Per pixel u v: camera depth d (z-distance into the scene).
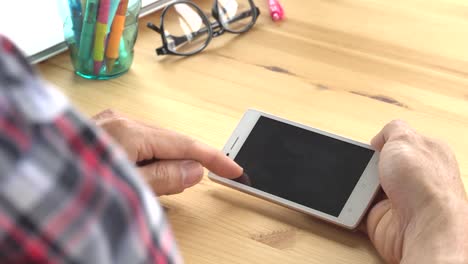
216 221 1.02
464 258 0.90
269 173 1.04
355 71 1.21
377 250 0.99
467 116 1.15
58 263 0.47
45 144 0.46
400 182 0.97
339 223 1.00
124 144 0.99
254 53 1.24
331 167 1.04
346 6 1.33
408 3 1.34
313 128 1.07
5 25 1.18
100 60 1.17
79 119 0.48
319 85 1.19
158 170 1.00
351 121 1.14
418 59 1.24
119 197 0.49
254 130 1.07
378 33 1.28
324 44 1.25
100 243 0.48
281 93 1.17
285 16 1.30
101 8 1.14
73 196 0.47
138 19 1.23
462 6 1.34
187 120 1.13
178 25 1.26
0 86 0.46
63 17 1.18
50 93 0.47
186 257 0.98
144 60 1.22
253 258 0.98
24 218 0.46
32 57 1.21
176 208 1.03
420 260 0.91
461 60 1.24
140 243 0.50
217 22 1.26
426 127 1.14
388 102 1.17
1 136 0.45
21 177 0.45
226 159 1.03
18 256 0.46
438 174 0.97
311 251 0.99
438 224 0.93
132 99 1.16
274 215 1.03
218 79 1.19
